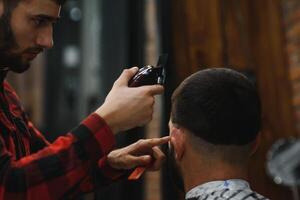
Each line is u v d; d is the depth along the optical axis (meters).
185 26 3.03
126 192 2.94
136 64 3.07
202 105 1.05
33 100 3.68
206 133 1.05
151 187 2.97
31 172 1.06
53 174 1.07
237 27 3.08
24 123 1.31
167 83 2.89
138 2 3.10
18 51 1.12
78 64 3.66
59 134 3.66
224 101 1.05
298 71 3.10
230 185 1.05
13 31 1.10
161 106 2.88
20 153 1.23
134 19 3.10
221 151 1.06
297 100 3.09
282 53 3.11
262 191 2.98
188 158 1.09
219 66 3.03
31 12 1.10
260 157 3.01
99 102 3.33
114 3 3.17
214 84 1.06
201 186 1.07
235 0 3.10
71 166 1.08
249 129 1.06
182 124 1.08
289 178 2.83
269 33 3.12
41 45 1.13
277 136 3.06
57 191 1.08
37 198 1.06
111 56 3.19
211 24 3.05
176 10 3.03
